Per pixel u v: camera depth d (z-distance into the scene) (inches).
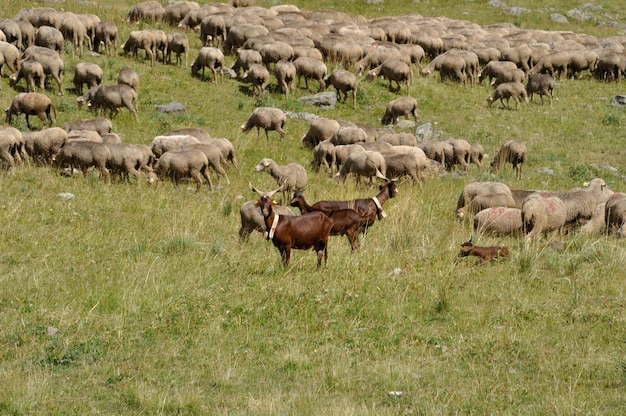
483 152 1733.5
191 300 855.1
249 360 738.2
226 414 627.8
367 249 1028.5
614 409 649.6
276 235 916.0
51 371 702.5
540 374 719.1
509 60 2456.9
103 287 868.6
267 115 1656.0
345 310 850.1
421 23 2810.0
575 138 1963.6
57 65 1727.4
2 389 654.5
